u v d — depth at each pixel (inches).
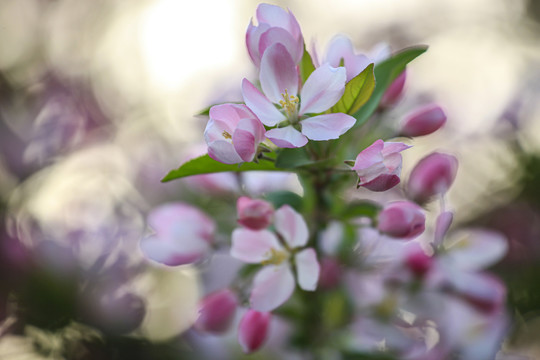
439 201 18.9
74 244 23.6
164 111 30.4
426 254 19.2
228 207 19.7
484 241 20.0
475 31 36.1
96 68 32.0
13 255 23.3
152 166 25.8
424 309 19.8
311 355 19.4
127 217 24.6
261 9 17.1
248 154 16.3
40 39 31.9
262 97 16.7
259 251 17.6
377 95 17.7
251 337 17.5
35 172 26.2
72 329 23.0
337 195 18.2
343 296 19.3
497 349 20.0
